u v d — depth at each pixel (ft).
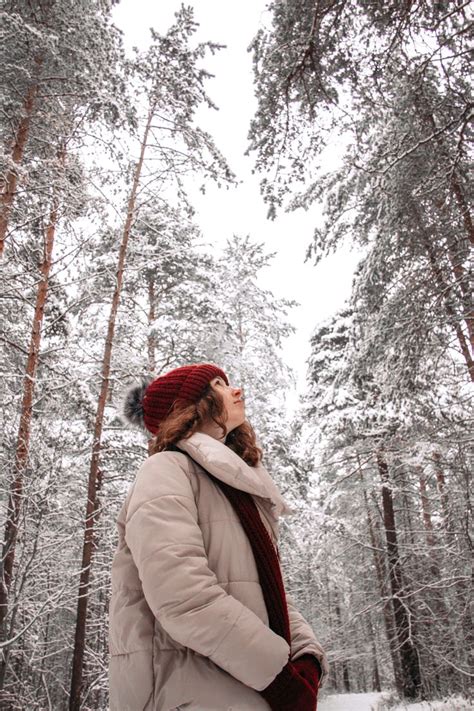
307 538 46.55
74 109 30.96
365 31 19.10
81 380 30.76
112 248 36.50
